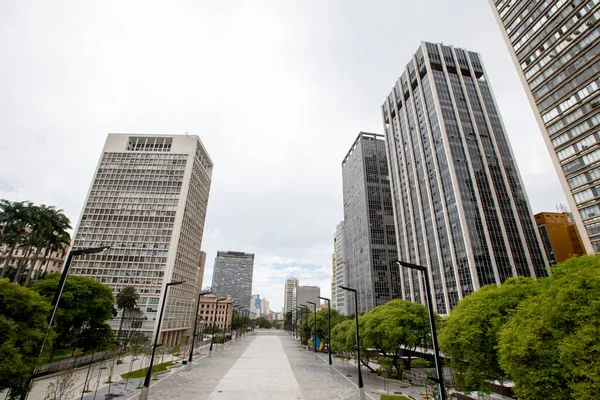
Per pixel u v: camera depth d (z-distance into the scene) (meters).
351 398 24.72
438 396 22.00
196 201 101.94
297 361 48.44
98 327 41.69
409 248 104.00
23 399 16.19
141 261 82.75
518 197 84.94
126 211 88.25
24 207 48.28
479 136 91.12
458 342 21.36
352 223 155.12
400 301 37.75
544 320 14.24
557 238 94.94
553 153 59.53
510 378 16.31
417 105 106.44
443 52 106.00
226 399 23.56
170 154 97.00
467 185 83.19
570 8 56.69
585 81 54.25
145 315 77.12
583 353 12.02
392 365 34.50
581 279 13.71
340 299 168.75
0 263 78.38
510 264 74.94
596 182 51.97
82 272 81.00
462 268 76.88
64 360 38.28
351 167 164.12
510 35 69.50
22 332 17.12
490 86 102.56
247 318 163.62
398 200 114.31
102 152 96.25
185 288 92.50
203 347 69.25
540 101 62.25
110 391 25.27
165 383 28.86
